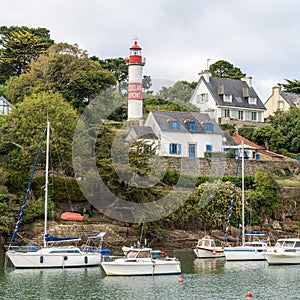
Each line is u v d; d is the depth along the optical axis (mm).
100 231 59344
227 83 100875
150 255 47219
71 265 48844
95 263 49750
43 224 58938
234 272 49312
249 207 70625
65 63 79312
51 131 64438
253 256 56438
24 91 77875
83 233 58344
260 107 101625
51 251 48531
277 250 54312
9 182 61594
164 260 47625
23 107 67312
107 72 82500
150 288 41938
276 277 47094
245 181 74250
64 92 77062
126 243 60188
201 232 66562
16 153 65000
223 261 55844
